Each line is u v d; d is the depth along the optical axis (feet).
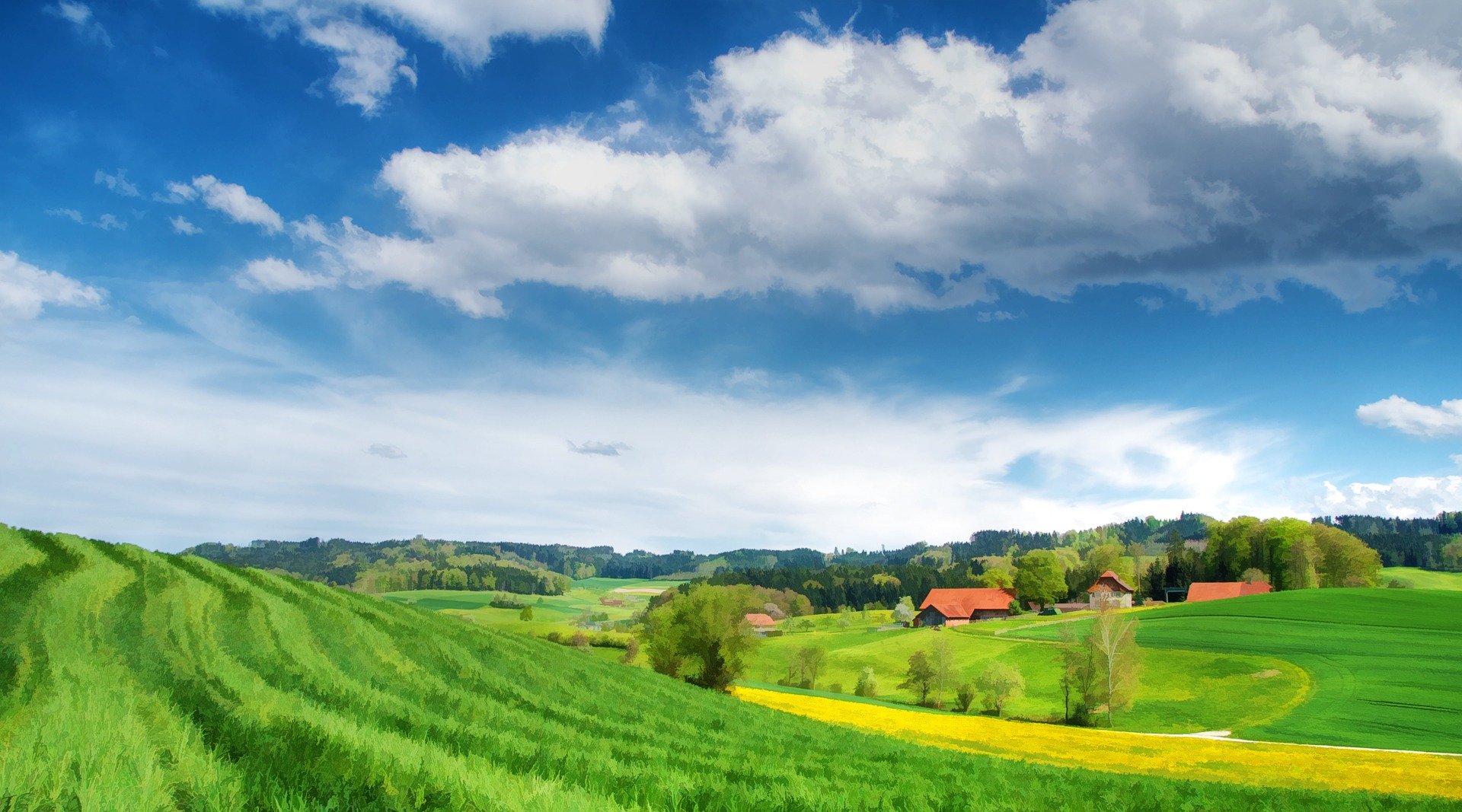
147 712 44.75
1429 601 359.46
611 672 153.79
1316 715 222.89
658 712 116.37
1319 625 323.57
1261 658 286.05
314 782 34.27
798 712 191.11
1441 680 244.63
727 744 94.12
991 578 593.83
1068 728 196.44
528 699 99.09
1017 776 94.07
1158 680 280.10
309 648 97.66
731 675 213.05
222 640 87.40
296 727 45.73
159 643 76.84
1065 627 288.30
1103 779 99.40
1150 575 608.19
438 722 65.10
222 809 29.14
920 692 285.23
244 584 128.88
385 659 104.63
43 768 30.32
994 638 380.17
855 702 234.79
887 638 408.46
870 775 77.82
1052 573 536.83
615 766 55.21
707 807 45.70
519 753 54.29
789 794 54.03
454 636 142.92
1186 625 349.41
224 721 44.42
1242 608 369.71
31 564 101.14
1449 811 90.99
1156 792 88.94
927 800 63.62
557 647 173.78
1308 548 464.65
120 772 30.89
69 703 41.09
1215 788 96.94
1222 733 216.13
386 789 35.19
